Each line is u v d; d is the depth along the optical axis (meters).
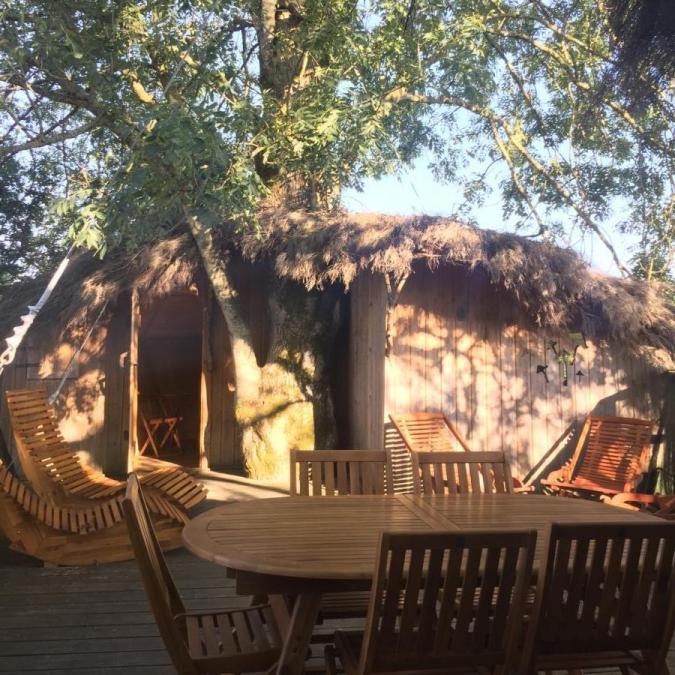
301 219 7.89
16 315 9.00
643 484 8.14
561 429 8.05
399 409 7.52
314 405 8.96
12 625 3.74
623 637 2.23
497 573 2.10
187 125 6.49
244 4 9.45
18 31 7.11
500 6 11.48
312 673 2.72
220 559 2.27
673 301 8.34
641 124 7.67
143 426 11.84
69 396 8.93
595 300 7.62
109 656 3.36
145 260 8.51
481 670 2.22
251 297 9.88
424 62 10.20
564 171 12.26
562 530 2.09
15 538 4.74
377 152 9.51
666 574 2.22
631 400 8.27
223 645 2.51
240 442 9.04
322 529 2.67
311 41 9.12
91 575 4.65
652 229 11.55
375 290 7.82
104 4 7.61
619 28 2.24
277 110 8.39
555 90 12.88
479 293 7.90
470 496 3.43
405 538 1.98
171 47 8.35
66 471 5.70
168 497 5.34
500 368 7.91
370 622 2.02
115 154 9.69
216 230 8.46
